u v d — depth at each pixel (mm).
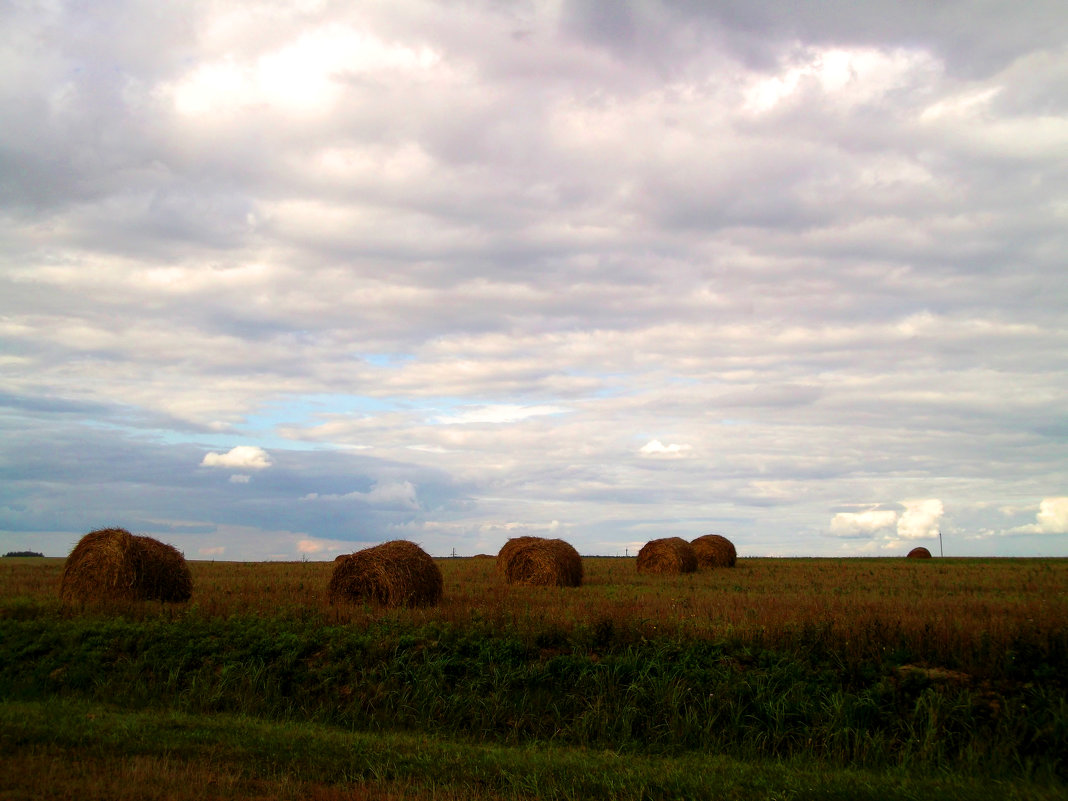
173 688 12430
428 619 15016
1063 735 9688
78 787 7758
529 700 11688
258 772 8586
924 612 14758
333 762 9055
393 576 19344
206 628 14281
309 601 19109
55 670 13078
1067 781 9117
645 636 13211
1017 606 15750
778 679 11461
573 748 10500
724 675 11539
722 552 37531
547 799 8039
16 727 9828
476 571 33781
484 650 12781
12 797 7422
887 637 12453
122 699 12008
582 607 16469
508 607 16562
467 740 10734
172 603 18938
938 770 9430
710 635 13102
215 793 7820
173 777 8164
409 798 7887
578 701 11492
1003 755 9555
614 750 10453
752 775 9133
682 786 8531
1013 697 10641
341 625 14586
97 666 13047
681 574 33000
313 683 12383
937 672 11422
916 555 52656
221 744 9562
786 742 10484
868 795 8289
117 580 19453
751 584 26094
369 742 10031
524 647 12914
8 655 13430
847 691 11203
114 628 14250
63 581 19938
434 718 11461
